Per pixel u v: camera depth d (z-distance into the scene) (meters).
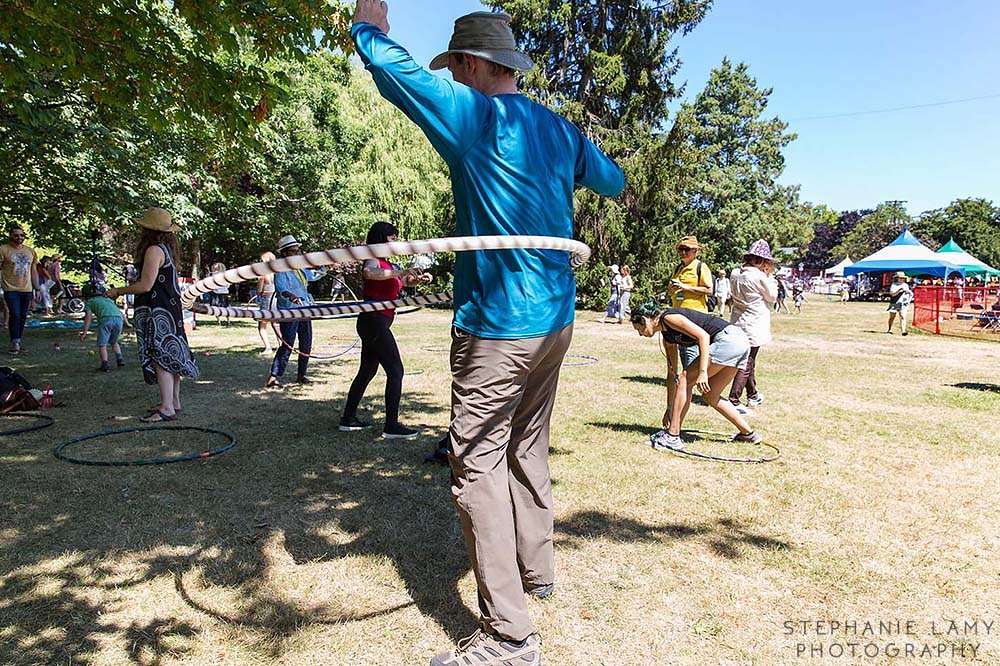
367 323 5.44
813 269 79.38
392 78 2.11
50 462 4.68
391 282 5.43
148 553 3.26
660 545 3.44
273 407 6.77
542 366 2.59
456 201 2.45
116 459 4.79
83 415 6.32
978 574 3.15
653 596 2.91
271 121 15.11
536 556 2.83
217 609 2.77
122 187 10.88
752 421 6.41
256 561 3.19
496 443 2.41
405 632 2.61
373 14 2.24
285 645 2.51
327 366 9.94
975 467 4.88
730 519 3.80
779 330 18.27
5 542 3.34
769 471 4.73
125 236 18.73
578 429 5.94
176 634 2.57
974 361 11.32
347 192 25.36
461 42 2.44
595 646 2.53
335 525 3.63
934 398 7.71
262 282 11.56
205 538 3.44
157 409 6.09
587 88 28.22
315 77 24.62
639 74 28.05
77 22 5.25
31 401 6.52
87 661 2.38
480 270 2.34
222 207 22.64
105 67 5.81
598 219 26.31
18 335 11.08
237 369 9.44
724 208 46.72
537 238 2.28
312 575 3.06
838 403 7.38
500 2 26.94
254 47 5.93
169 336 6.05
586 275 25.98
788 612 2.79
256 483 4.31
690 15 27.83
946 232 64.94
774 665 2.43
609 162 2.86
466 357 2.38
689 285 7.04
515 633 2.35
